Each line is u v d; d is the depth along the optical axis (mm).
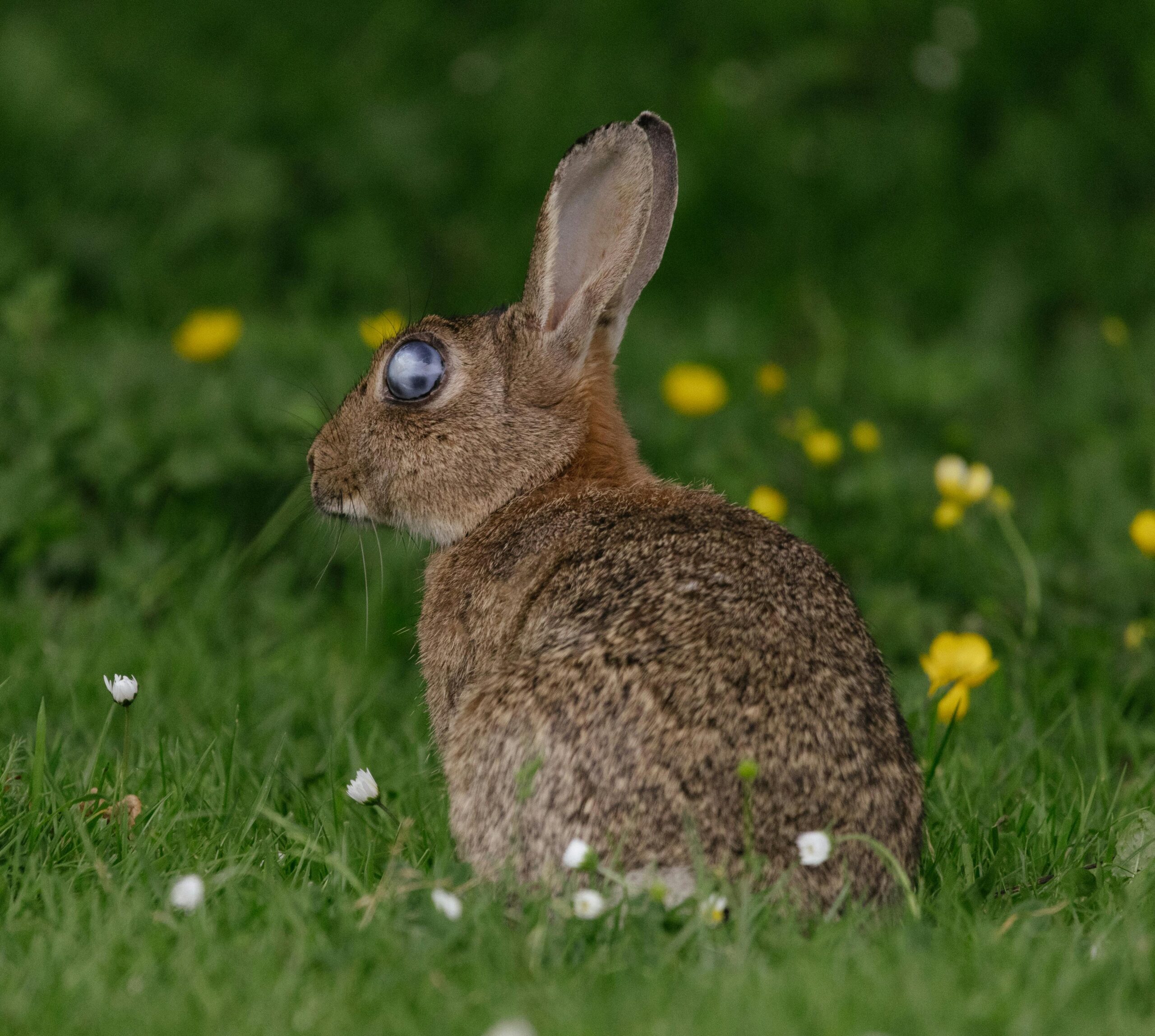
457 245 18281
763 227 18625
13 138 18234
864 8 19750
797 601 6785
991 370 15547
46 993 5695
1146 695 10180
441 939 6160
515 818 6465
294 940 6133
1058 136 18828
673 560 6910
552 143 18875
